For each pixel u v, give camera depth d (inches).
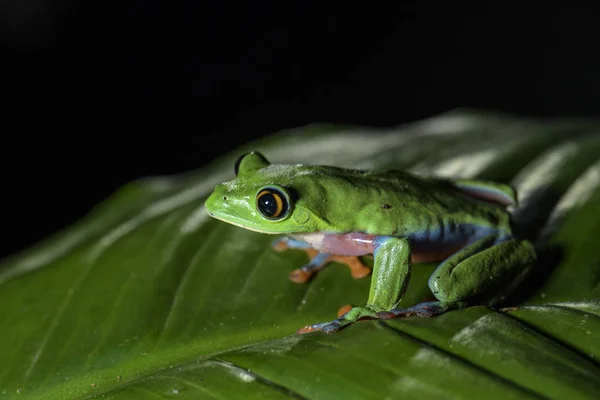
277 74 26.7
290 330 10.9
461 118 13.2
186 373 9.7
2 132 23.2
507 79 27.0
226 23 26.5
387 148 12.6
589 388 9.2
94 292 11.2
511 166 12.0
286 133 13.3
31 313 11.1
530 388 9.2
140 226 11.7
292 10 26.8
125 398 9.6
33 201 21.0
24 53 25.0
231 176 12.4
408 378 9.4
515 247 10.8
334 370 9.5
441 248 11.0
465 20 28.0
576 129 12.5
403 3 27.8
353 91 26.9
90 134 23.8
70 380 10.6
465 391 9.2
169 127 24.7
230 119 25.4
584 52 27.0
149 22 26.0
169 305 11.0
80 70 25.4
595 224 11.1
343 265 11.2
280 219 10.7
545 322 9.7
